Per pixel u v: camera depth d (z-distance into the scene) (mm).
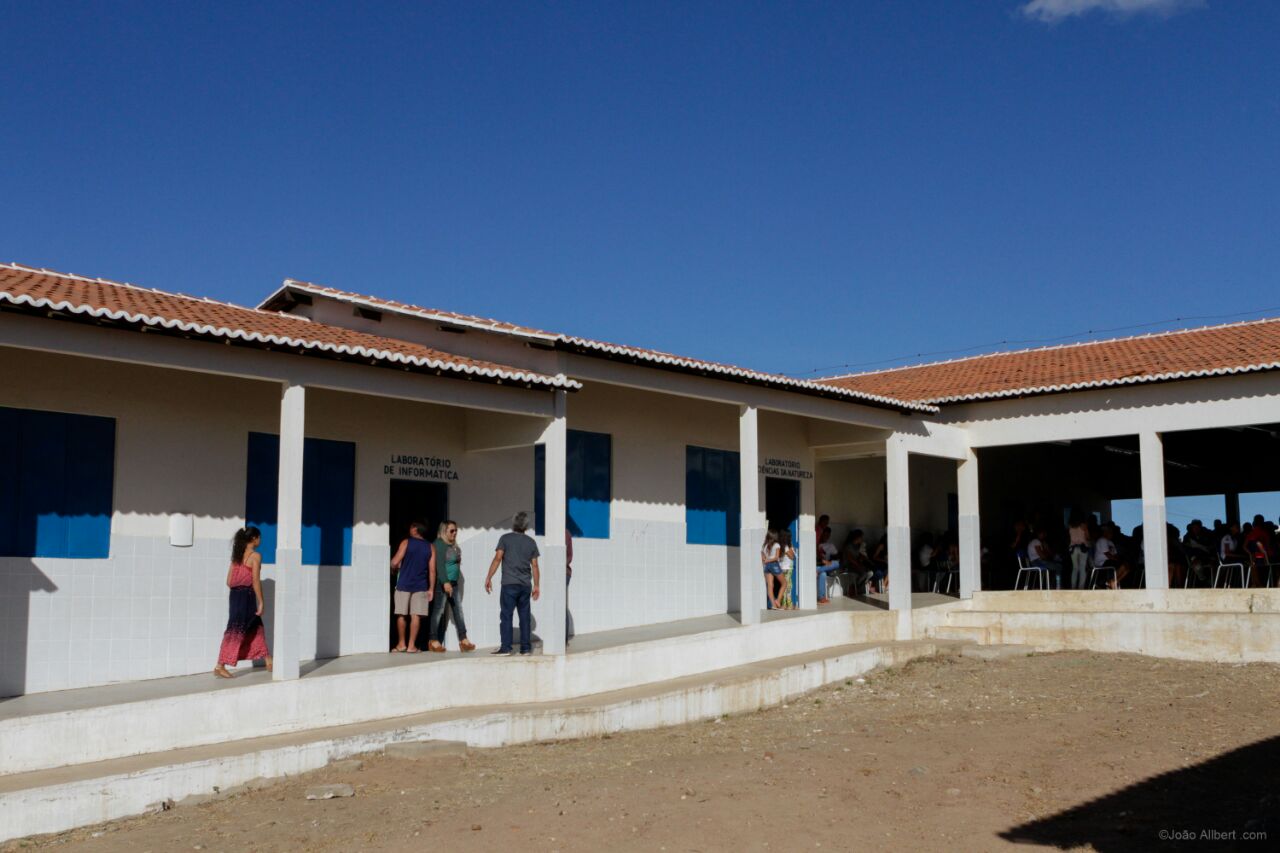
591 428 17500
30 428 11930
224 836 8906
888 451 19953
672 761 11586
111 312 10336
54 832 9227
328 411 14352
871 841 8891
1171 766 11109
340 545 14359
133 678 12359
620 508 17828
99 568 12250
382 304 15586
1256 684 15461
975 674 17156
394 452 14992
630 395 18188
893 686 16547
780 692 15797
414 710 12797
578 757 11930
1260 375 18094
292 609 11828
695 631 16734
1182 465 28469
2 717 9992
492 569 14320
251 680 11984
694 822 9203
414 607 14352
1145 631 18281
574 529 17062
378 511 14781
